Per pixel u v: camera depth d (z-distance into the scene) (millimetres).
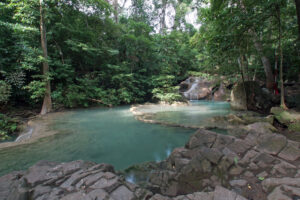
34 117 7637
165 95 13484
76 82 11945
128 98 12453
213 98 15055
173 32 17266
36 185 1724
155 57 15820
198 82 16812
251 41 7281
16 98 9078
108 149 3707
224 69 10227
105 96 11969
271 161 2191
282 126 4660
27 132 5234
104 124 5988
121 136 4582
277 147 2469
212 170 2205
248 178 1981
